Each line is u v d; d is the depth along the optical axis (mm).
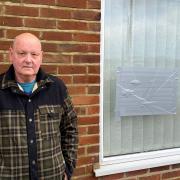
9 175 2314
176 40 3775
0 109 2332
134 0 3533
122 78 3510
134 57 3572
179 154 3844
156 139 3807
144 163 3594
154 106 3682
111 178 3432
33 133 2355
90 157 3312
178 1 3752
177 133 3900
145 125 3738
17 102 2354
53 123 2457
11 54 2480
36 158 2363
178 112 3861
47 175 2406
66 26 3078
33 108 2385
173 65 3773
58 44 3057
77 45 3143
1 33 2848
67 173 2633
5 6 2842
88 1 3158
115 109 3520
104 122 3514
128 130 3652
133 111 3584
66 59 3102
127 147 3662
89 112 3262
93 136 3305
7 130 2320
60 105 2527
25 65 2338
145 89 3615
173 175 3760
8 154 2318
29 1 2918
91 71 3234
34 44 2354
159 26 3676
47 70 3027
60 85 2561
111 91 3494
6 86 2354
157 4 3650
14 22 2879
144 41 3611
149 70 3615
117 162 3514
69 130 2654
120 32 3488
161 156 3750
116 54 3482
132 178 3537
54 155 2445
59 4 3031
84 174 3295
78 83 3178
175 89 3781
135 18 3551
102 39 3322
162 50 3709
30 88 2422
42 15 2973
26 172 2336
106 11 3400
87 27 3176
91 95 3256
